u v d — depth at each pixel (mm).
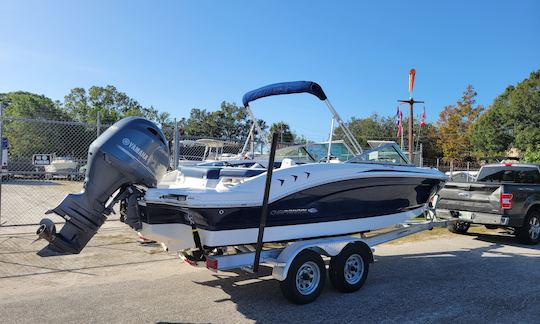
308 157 7363
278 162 6656
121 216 5082
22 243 7602
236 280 6109
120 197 4801
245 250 5680
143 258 7188
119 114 56719
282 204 5234
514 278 6414
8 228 8641
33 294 5297
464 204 9453
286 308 4988
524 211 9023
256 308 4977
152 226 4656
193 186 5566
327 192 5645
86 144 13594
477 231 10922
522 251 8469
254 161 6770
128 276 6219
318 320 4621
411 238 9898
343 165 5801
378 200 6379
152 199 4543
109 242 8141
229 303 5133
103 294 5371
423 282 6160
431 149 45656
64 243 4516
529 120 34438
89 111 55500
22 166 12469
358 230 6152
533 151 31359
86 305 4957
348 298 5391
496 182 9336
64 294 5332
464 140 42594
